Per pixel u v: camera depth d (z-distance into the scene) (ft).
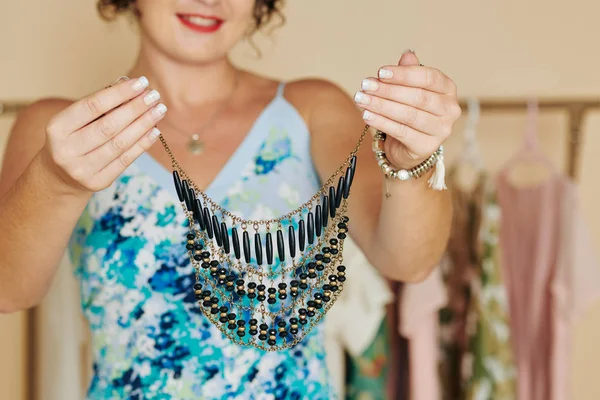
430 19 7.42
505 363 6.11
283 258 3.59
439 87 2.98
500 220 6.46
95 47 7.22
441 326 6.42
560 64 7.52
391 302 6.45
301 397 3.83
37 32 7.16
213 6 3.82
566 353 6.30
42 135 4.10
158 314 3.76
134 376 3.77
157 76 4.12
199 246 3.56
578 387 7.84
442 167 3.24
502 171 6.51
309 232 3.56
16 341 7.23
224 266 3.77
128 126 2.96
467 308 6.31
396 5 7.39
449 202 3.61
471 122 6.34
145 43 4.15
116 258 3.80
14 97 7.18
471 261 6.27
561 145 7.54
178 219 3.81
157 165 3.88
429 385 6.08
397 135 2.99
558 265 6.27
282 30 7.36
